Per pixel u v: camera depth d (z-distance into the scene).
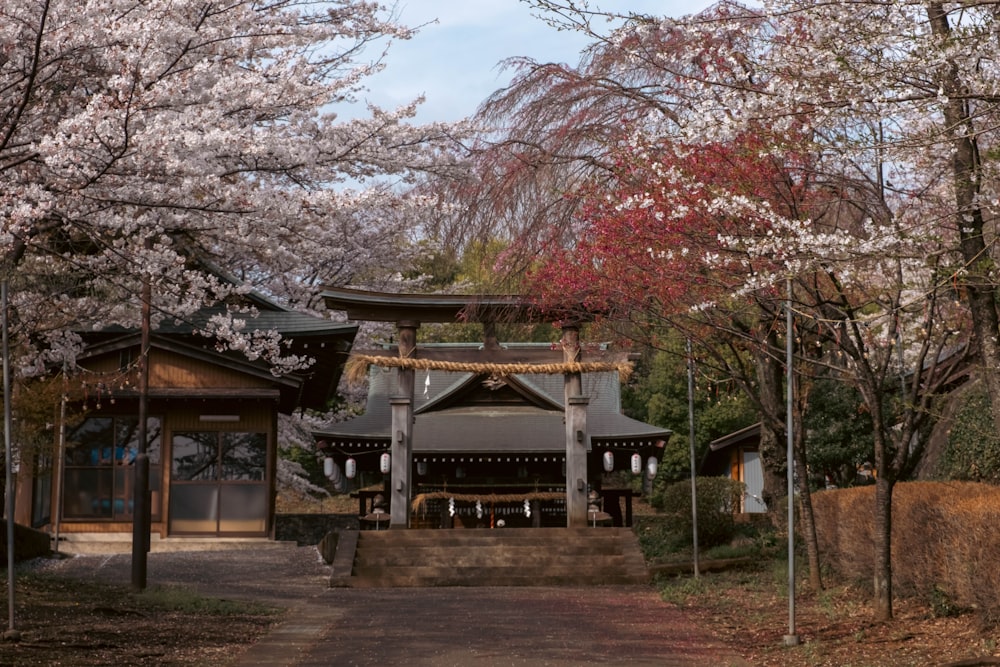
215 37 11.18
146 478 15.30
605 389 30.11
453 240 16.94
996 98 7.93
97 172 10.70
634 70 14.78
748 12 11.08
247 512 25.17
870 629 11.13
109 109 10.25
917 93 8.38
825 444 23.69
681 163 11.52
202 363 25.27
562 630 12.41
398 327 22.84
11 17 10.05
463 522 29.52
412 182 13.79
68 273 14.50
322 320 24.92
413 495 29.20
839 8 8.20
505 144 16.25
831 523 15.34
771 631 11.84
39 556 20.44
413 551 20.83
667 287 12.55
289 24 12.77
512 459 28.20
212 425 25.38
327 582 18.81
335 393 32.59
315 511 41.00
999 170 8.46
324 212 12.60
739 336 14.02
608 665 9.93
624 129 14.43
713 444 35.41
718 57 10.75
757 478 36.47
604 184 14.05
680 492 22.92
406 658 10.35
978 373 13.02
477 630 12.41
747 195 10.87
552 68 16.02
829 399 23.89
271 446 25.41
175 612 13.12
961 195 9.15
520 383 29.48
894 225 9.38
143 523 15.20
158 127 10.54
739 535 22.09
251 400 25.41
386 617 13.73
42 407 16.12
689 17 9.69
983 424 14.56
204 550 23.98
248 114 12.62
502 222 16.38
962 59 7.69
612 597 16.47
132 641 10.73
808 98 8.64
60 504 23.94
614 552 21.16
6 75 11.02
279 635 11.92
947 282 8.60
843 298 11.19
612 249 12.87
